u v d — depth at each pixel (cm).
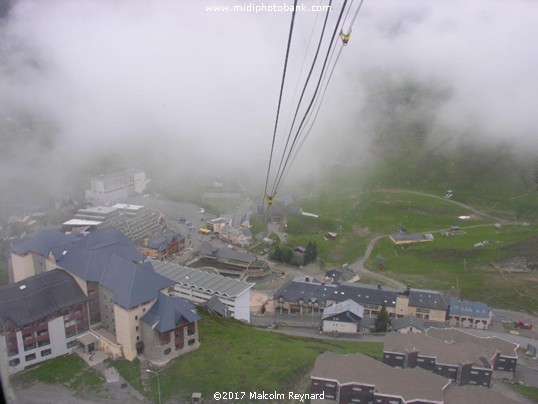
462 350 9669
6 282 12800
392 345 9712
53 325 8888
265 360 9225
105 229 10825
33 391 8088
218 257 19562
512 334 13438
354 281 18138
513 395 9212
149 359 8906
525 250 19388
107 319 9419
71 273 9619
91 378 8412
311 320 14238
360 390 8056
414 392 7888
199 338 9919
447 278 18138
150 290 9019
